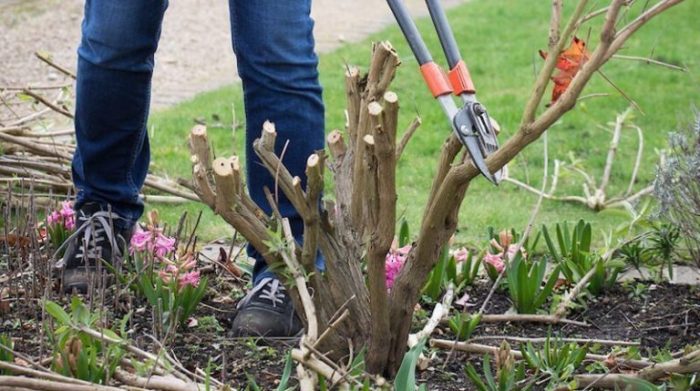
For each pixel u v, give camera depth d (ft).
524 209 16.88
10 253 12.24
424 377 9.55
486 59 30.60
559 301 11.23
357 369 8.78
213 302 11.46
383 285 8.58
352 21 35.76
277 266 8.71
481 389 8.68
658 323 11.17
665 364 8.84
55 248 12.34
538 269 11.18
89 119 11.11
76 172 11.85
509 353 8.80
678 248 12.35
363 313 9.07
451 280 11.75
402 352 9.16
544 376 9.34
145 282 10.30
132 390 8.16
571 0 38.22
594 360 9.81
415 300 8.98
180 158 19.42
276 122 10.31
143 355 8.77
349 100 9.19
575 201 17.26
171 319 10.03
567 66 8.40
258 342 10.25
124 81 10.80
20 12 33.17
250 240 8.62
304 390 8.39
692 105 12.40
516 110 24.25
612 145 17.72
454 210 8.67
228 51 30.76
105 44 10.57
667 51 31.27
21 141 15.90
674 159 11.13
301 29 10.25
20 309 10.80
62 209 12.63
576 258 12.17
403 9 8.18
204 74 28.04
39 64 27.32
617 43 7.63
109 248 11.66
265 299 10.41
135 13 10.43
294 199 8.45
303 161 10.43
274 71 10.19
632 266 12.60
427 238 8.63
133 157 11.55
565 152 20.65
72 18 32.73
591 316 11.34
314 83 10.43
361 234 9.12
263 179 10.64
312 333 8.54
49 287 10.77
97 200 11.69
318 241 8.95
